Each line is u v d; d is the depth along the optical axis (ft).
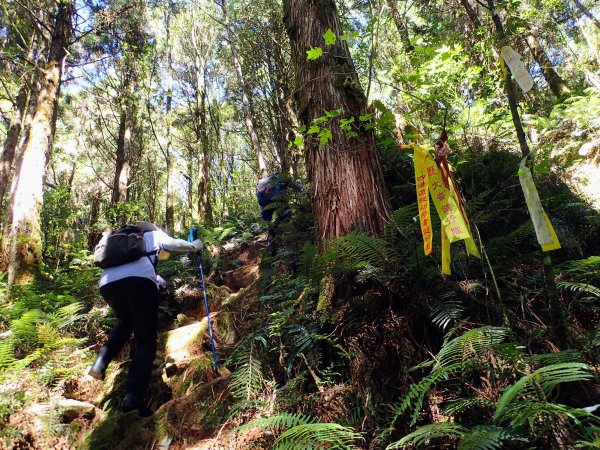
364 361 7.64
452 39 14.25
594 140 14.64
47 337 11.08
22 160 23.30
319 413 7.36
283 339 9.18
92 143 63.05
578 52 29.32
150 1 41.29
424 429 5.41
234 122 71.20
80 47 44.09
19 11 34.30
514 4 8.90
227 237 28.02
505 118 14.69
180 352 12.13
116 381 11.01
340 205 9.77
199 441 8.16
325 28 10.89
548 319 7.64
